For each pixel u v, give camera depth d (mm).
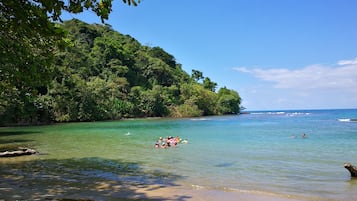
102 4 6078
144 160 17688
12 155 19000
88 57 105938
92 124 61312
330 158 18359
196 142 27656
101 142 27703
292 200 9750
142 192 10602
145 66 121875
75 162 16938
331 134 35438
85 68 93625
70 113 70250
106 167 15453
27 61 7676
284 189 11180
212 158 18406
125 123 64750
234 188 11281
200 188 11250
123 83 95875
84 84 75000
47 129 47188
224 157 18797
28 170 14469
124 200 9547
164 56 148500
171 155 19656
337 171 14453
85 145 25391
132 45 138375
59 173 13836
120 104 86500
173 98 109250
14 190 10578
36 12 5629
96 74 103312
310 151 21516
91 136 34281
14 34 7023
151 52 146750
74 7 6020
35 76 7758
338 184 11883
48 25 5902
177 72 141250
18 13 5707
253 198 9984
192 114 105688
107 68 107500
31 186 11234
